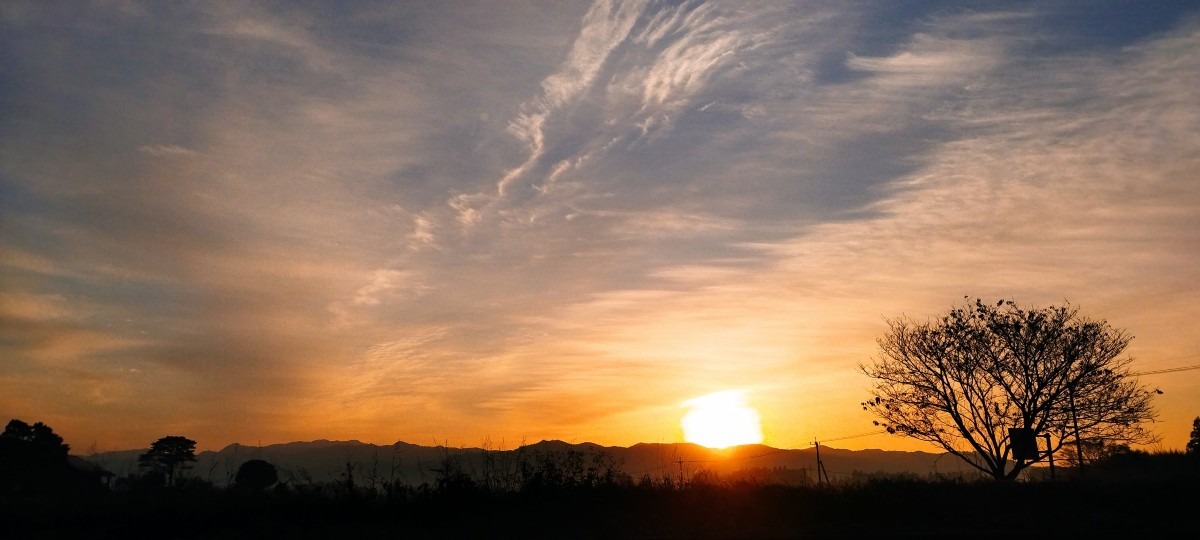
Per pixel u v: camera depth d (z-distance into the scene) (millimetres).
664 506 24234
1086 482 25969
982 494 24781
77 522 22891
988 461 38500
